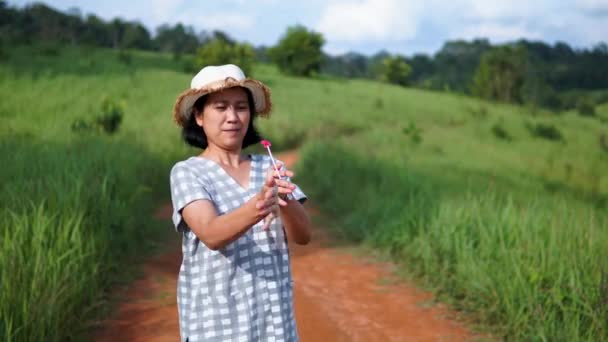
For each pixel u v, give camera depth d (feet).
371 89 171.83
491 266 17.74
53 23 265.75
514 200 27.17
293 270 22.26
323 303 18.54
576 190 47.96
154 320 16.31
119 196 24.09
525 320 14.94
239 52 155.43
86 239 18.25
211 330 6.77
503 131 95.55
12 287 13.44
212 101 7.13
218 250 6.81
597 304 13.87
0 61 117.91
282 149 74.02
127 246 21.99
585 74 561.43
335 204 33.53
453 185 33.42
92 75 116.57
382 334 16.07
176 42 395.55
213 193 6.91
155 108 84.74
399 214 24.99
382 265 22.59
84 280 16.22
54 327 13.47
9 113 68.49
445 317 17.26
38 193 19.26
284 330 7.00
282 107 102.94
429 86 286.66
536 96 248.11
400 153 50.26
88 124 50.29
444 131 91.15
